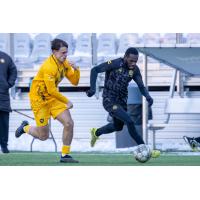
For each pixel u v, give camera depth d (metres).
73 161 30.19
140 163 30.22
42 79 29.28
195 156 35.72
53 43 28.80
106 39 49.69
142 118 45.84
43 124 30.16
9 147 48.38
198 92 47.59
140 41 49.56
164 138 47.34
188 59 40.28
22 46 50.28
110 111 30.33
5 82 39.56
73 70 29.34
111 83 30.31
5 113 39.56
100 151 44.09
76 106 48.62
